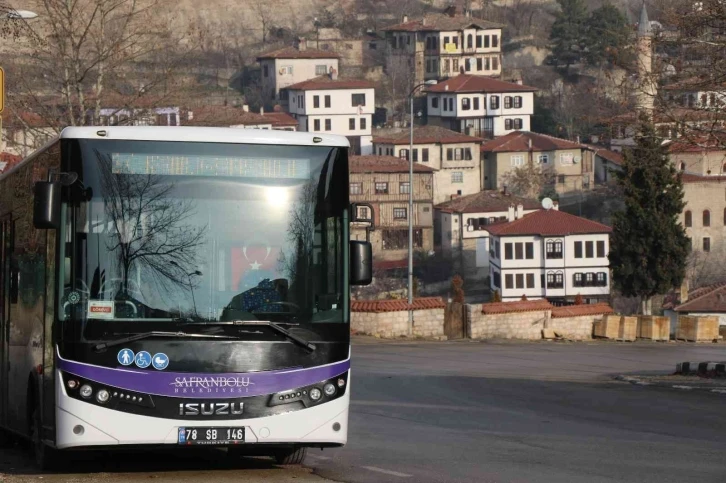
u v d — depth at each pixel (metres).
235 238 12.33
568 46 157.38
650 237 77.00
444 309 51.69
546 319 54.03
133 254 12.12
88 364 11.85
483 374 32.34
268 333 12.15
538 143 132.38
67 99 48.19
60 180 12.12
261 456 14.78
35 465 14.53
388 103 159.38
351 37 173.75
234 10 172.12
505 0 184.25
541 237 104.38
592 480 12.50
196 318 12.06
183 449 15.36
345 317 12.41
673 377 30.41
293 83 155.75
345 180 12.66
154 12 52.34
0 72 14.56
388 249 119.81
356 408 21.89
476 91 146.75
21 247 14.45
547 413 20.98
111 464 14.05
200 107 51.81
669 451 15.21
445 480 12.52
